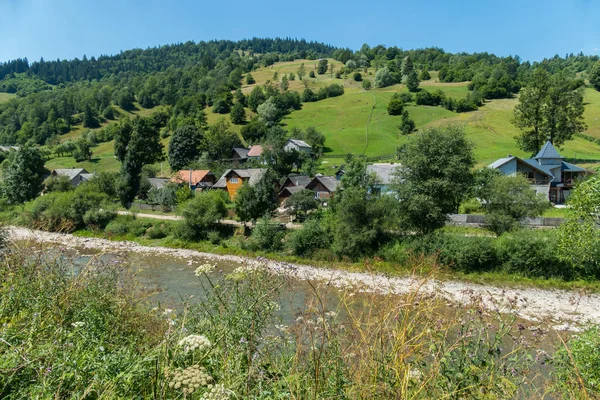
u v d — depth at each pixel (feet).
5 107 542.16
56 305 14.70
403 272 76.84
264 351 12.70
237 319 13.39
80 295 16.52
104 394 9.93
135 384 10.77
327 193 160.04
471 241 81.71
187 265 91.76
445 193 84.99
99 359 11.68
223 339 13.05
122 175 199.11
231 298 14.97
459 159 84.48
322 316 11.43
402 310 11.11
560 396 13.33
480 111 364.58
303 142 261.24
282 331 14.75
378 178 143.13
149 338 14.99
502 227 91.45
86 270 18.65
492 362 11.19
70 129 447.83
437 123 340.18
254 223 116.67
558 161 173.17
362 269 83.82
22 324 13.09
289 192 167.63
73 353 11.92
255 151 256.93
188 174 211.41
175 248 110.83
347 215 90.68
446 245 82.17
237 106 382.63
